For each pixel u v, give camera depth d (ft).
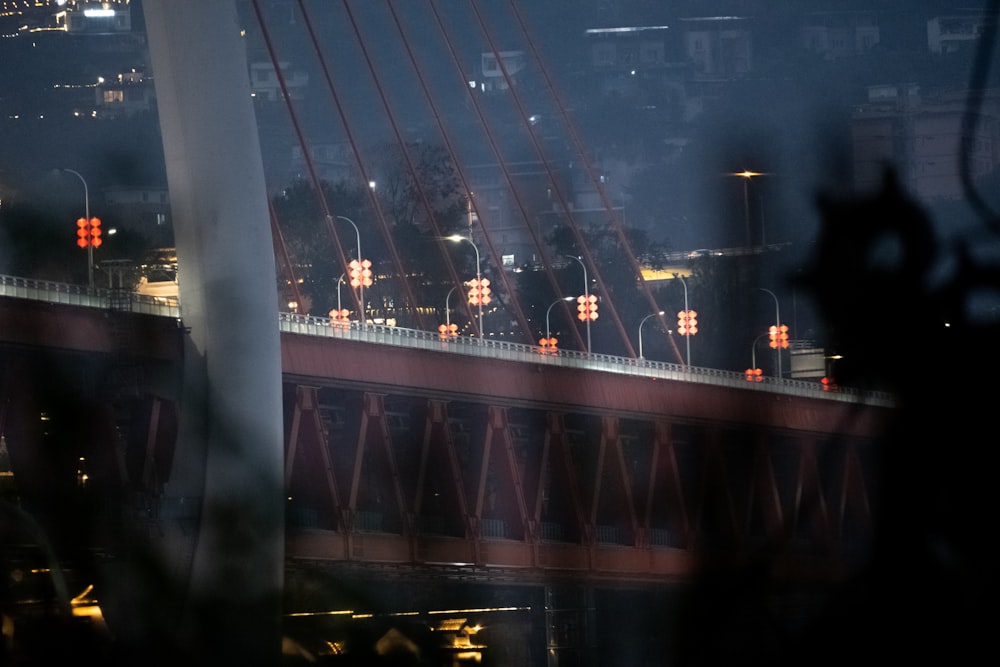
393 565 359.46
